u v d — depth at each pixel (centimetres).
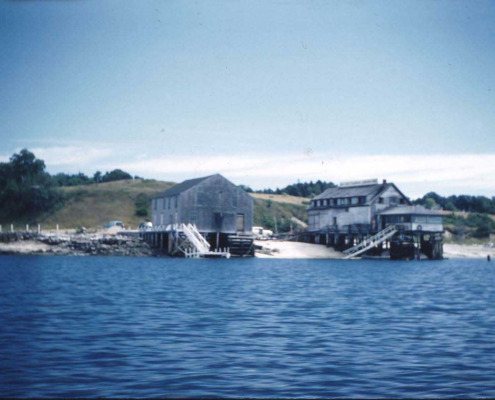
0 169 13725
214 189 8994
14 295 3300
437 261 9262
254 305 2941
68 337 1973
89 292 3525
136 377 1439
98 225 12638
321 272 5781
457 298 3447
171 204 9094
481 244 14075
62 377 1432
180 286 3984
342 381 1423
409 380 1438
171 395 1291
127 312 2620
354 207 9812
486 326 2322
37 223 12731
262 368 1546
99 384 1372
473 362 1639
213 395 1295
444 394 1320
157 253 9012
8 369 1508
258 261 7962
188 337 1992
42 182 13525
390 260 9056
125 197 14025
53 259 7712
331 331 2152
